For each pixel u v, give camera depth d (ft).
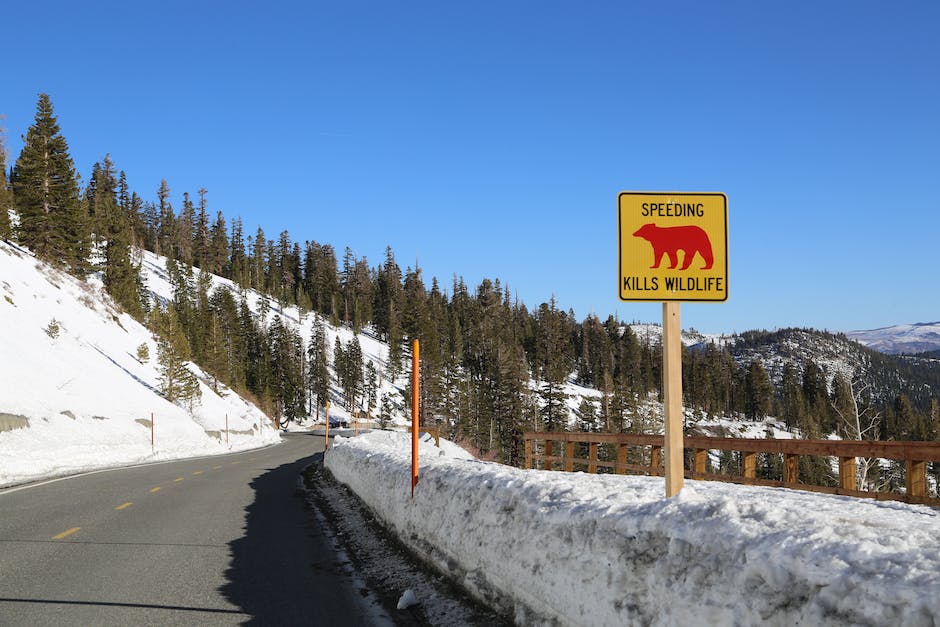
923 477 21.74
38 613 20.04
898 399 280.72
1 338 126.41
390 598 21.90
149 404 151.84
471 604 19.80
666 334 17.46
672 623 11.84
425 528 25.17
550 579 15.92
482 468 25.25
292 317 545.85
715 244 17.76
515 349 467.52
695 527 12.47
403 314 519.60
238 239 616.80
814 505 15.58
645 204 17.71
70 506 42.45
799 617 9.70
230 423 202.28
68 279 213.46
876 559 9.63
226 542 31.22
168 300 449.89
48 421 101.04
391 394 440.04
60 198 226.79
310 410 402.93
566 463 42.42
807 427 242.37
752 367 513.45
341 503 43.47
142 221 581.94
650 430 264.31
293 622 19.35
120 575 24.72
